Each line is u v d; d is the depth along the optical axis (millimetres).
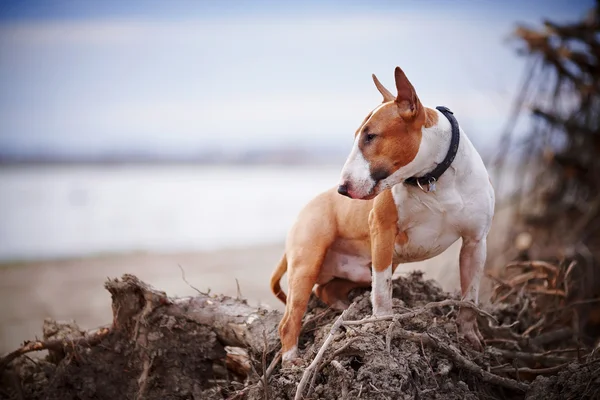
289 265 4566
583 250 6391
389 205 4184
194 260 11586
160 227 14906
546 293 5434
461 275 4414
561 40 7574
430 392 3879
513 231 7352
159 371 4652
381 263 4207
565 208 7398
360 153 3844
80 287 10070
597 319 5805
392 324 3975
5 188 21109
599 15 7492
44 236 14039
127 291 4727
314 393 3916
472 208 4152
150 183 22422
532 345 4801
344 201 4594
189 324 4762
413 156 3855
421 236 4281
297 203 17688
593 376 3850
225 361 4730
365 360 3926
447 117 4074
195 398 4535
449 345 4113
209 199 18828
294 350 4324
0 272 11172
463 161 4051
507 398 4250
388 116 3822
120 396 4672
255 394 4105
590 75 7543
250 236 13727
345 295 4949
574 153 7590
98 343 4789
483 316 4668
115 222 15562
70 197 19422
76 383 4668
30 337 7668
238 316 4707
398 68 3756
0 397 4805
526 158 7859
